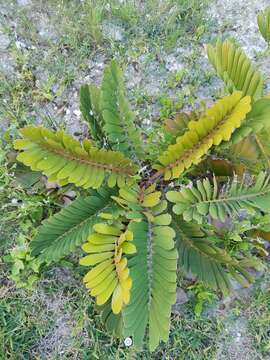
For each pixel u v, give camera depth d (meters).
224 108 1.54
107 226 1.57
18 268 2.07
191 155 1.71
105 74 1.80
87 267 2.15
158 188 2.13
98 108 1.91
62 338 2.09
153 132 2.28
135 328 1.47
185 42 2.62
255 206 1.66
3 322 2.06
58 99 2.47
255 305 2.15
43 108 2.45
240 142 1.87
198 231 1.80
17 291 2.12
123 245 1.47
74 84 2.51
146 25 2.61
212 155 1.98
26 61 2.49
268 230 2.02
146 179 2.07
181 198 1.67
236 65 1.70
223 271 1.79
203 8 2.69
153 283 1.54
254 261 1.87
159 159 1.88
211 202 1.69
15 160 2.08
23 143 1.53
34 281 2.13
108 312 1.82
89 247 1.50
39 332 2.08
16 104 2.40
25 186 2.05
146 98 2.47
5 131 2.35
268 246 2.17
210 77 2.51
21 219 2.19
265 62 2.60
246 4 2.73
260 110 1.60
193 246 1.82
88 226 1.79
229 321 2.13
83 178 1.68
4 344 2.03
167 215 1.71
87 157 1.69
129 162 1.87
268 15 1.92
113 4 2.62
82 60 2.54
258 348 2.11
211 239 1.92
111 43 2.54
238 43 2.65
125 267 1.39
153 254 1.61
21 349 2.05
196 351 2.09
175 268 1.56
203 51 2.61
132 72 2.54
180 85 2.52
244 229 2.01
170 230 1.63
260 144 1.85
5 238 2.21
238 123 1.49
